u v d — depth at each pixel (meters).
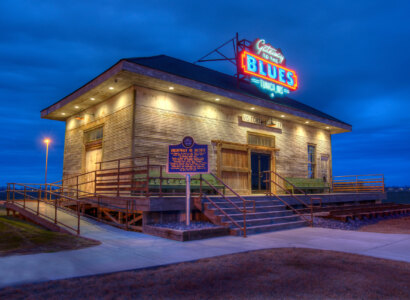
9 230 10.00
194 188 13.86
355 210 16.53
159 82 13.59
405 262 6.45
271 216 12.45
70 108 17.86
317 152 23.41
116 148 14.69
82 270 5.73
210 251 7.58
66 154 19.53
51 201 17.02
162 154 14.38
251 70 19.16
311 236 10.01
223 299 4.37
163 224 10.78
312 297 4.45
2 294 4.44
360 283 5.05
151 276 5.41
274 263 6.34
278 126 20.34
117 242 8.72
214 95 15.52
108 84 13.85
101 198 12.91
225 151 17.11
